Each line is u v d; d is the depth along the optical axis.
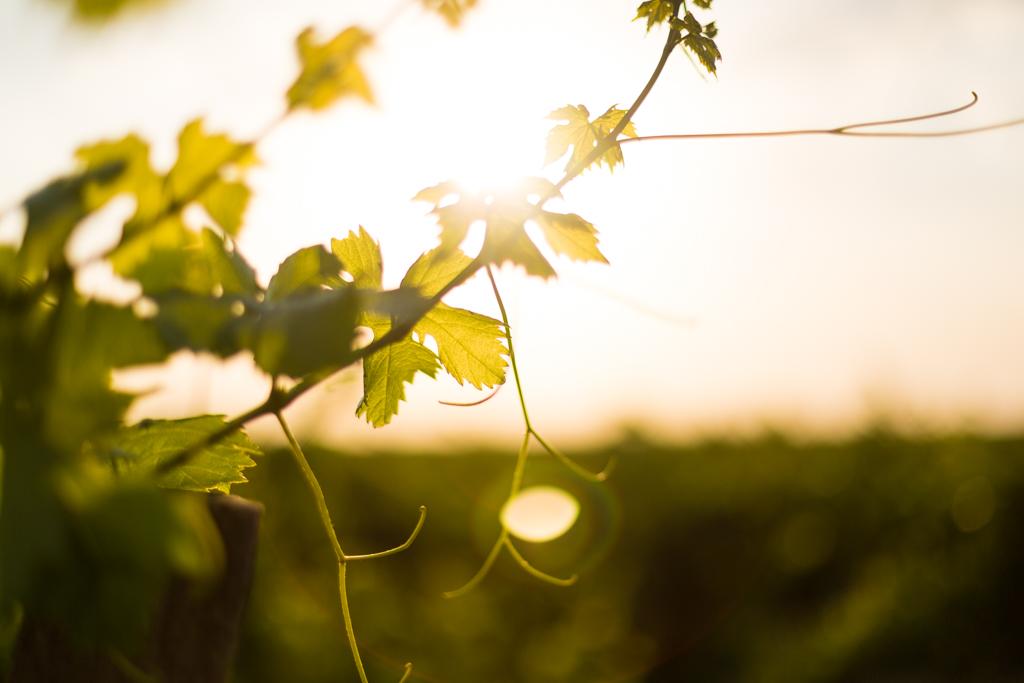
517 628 6.77
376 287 1.06
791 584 7.61
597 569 7.20
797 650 6.96
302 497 4.98
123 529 0.51
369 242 1.08
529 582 6.88
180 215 0.72
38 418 0.55
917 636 7.19
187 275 0.66
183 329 0.60
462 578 6.86
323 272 0.89
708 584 7.41
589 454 7.64
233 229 0.76
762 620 7.48
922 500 7.59
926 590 7.30
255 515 1.03
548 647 6.60
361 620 5.32
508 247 0.97
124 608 0.51
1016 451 7.82
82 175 0.67
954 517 7.51
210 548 0.53
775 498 7.59
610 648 6.93
